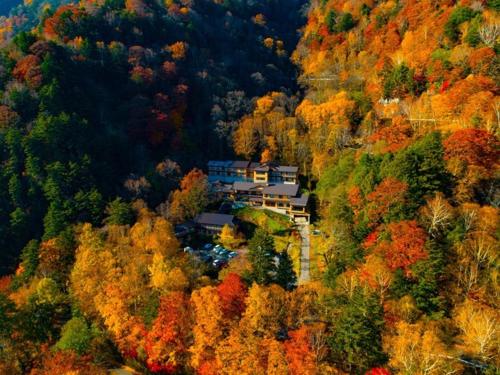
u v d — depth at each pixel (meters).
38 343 54.56
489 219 51.03
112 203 86.81
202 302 52.50
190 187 101.44
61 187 91.25
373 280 48.50
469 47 87.00
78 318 55.88
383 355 42.12
